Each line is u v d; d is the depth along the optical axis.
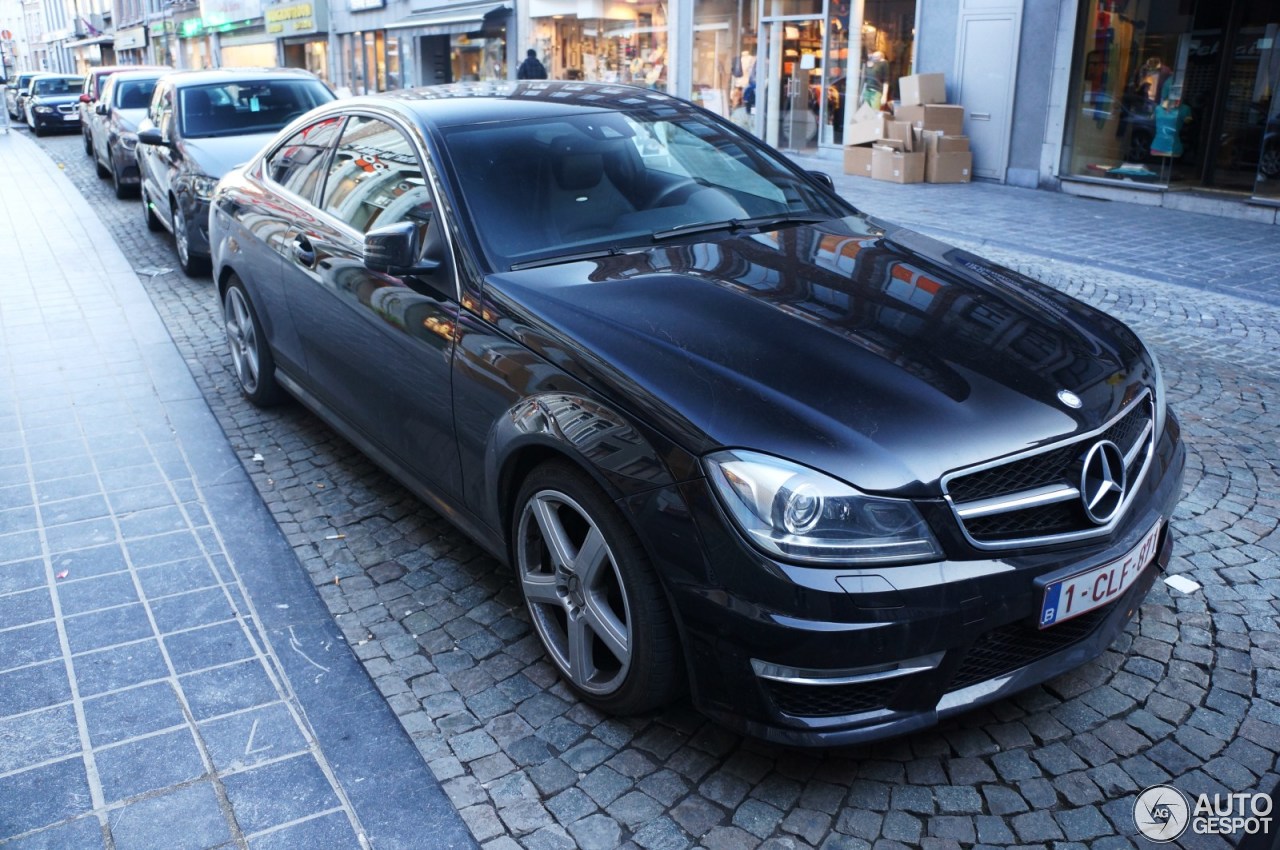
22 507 4.37
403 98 4.23
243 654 3.27
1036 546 2.47
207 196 8.16
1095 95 13.00
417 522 4.19
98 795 2.64
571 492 2.78
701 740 2.83
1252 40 11.71
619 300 2.98
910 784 2.63
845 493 2.33
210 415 5.44
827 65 17.00
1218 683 3.00
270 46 39.22
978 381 2.62
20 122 33.56
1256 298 7.60
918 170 14.20
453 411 3.29
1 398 5.75
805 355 2.66
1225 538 3.88
